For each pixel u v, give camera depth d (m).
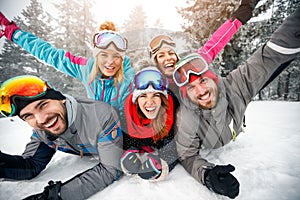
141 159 0.92
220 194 0.77
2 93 0.85
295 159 1.04
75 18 5.00
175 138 1.00
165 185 0.87
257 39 4.53
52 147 1.05
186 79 0.95
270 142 1.28
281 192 0.79
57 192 0.76
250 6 1.49
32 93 0.88
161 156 0.97
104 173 0.86
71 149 1.10
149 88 0.90
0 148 1.41
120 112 0.99
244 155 1.12
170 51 1.08
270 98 6.41
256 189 0.82
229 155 1.13
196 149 1.00
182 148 0.98
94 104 0.99
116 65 1.07
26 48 1.46
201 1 3.63
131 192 0.83
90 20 5.00
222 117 1.06
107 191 0.85
